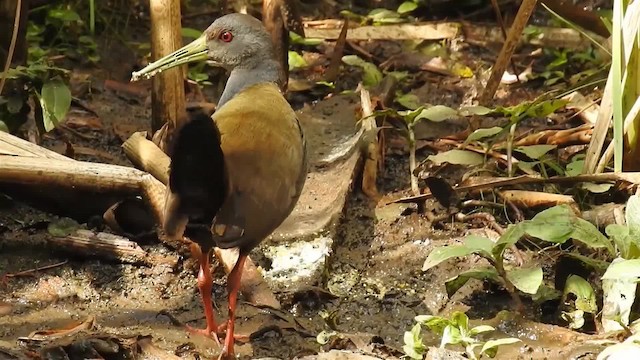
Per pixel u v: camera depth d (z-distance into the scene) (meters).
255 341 8.98
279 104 9.23
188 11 15.61
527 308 9.55
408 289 9.91
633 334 8.59
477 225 10.84
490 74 13.24
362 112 12.40
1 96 11.57
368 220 11.04
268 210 8.20
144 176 10.24
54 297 9.55
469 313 9.52
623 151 10.70
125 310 9.44
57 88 11.40
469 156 11.33
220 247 7.75
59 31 14.43
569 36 14.81
